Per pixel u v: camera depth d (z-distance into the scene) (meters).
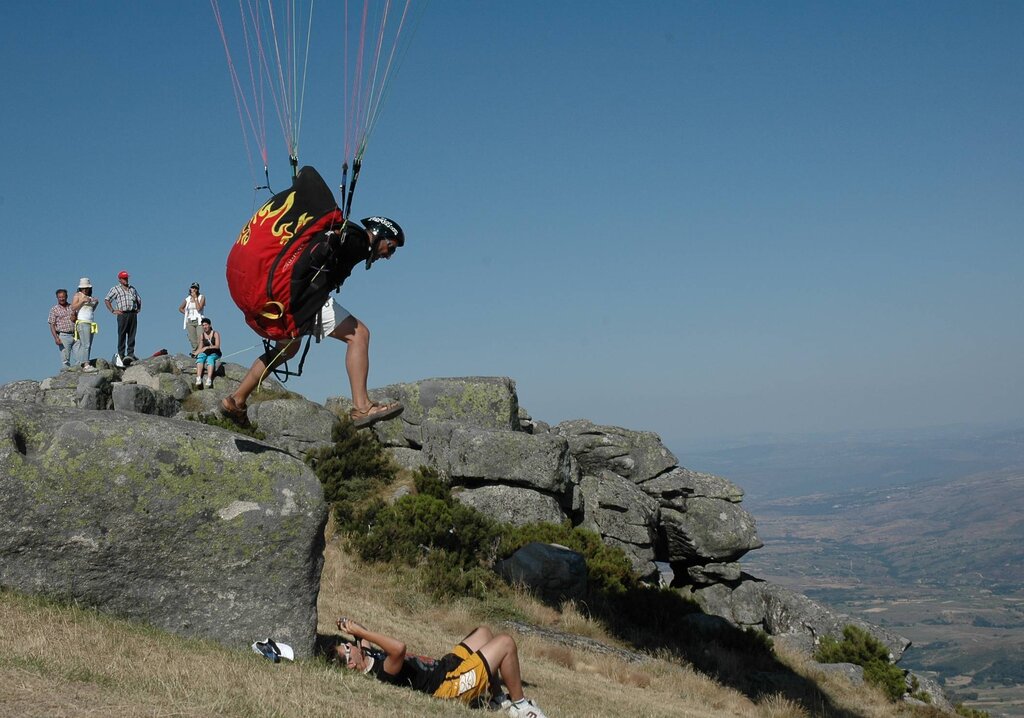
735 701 16.27
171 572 8.76
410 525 20.52
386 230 6.95
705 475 28.28
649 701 13.61
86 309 25.86
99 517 8.50
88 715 5.96
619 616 20.66
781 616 25.91
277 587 9.07
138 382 25.77
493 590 19.42
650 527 26.02
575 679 13.95
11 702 5.95
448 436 24.98
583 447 27.73
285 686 7.81
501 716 9.01
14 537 8.28
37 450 8.52
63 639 7.51
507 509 23.45
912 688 24.08
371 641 9.12
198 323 27.77
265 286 6.52
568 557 20.52
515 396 27.41
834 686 21.78
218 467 8.94
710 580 26.92
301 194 6.62
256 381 7.27
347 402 27.80
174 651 8.10
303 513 9.14
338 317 7.02
